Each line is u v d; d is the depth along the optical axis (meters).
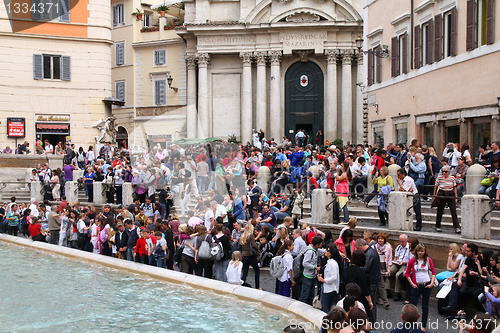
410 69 25.94
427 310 11.83
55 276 15.71
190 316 11.85
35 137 36.69
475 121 21.16
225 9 47.22
